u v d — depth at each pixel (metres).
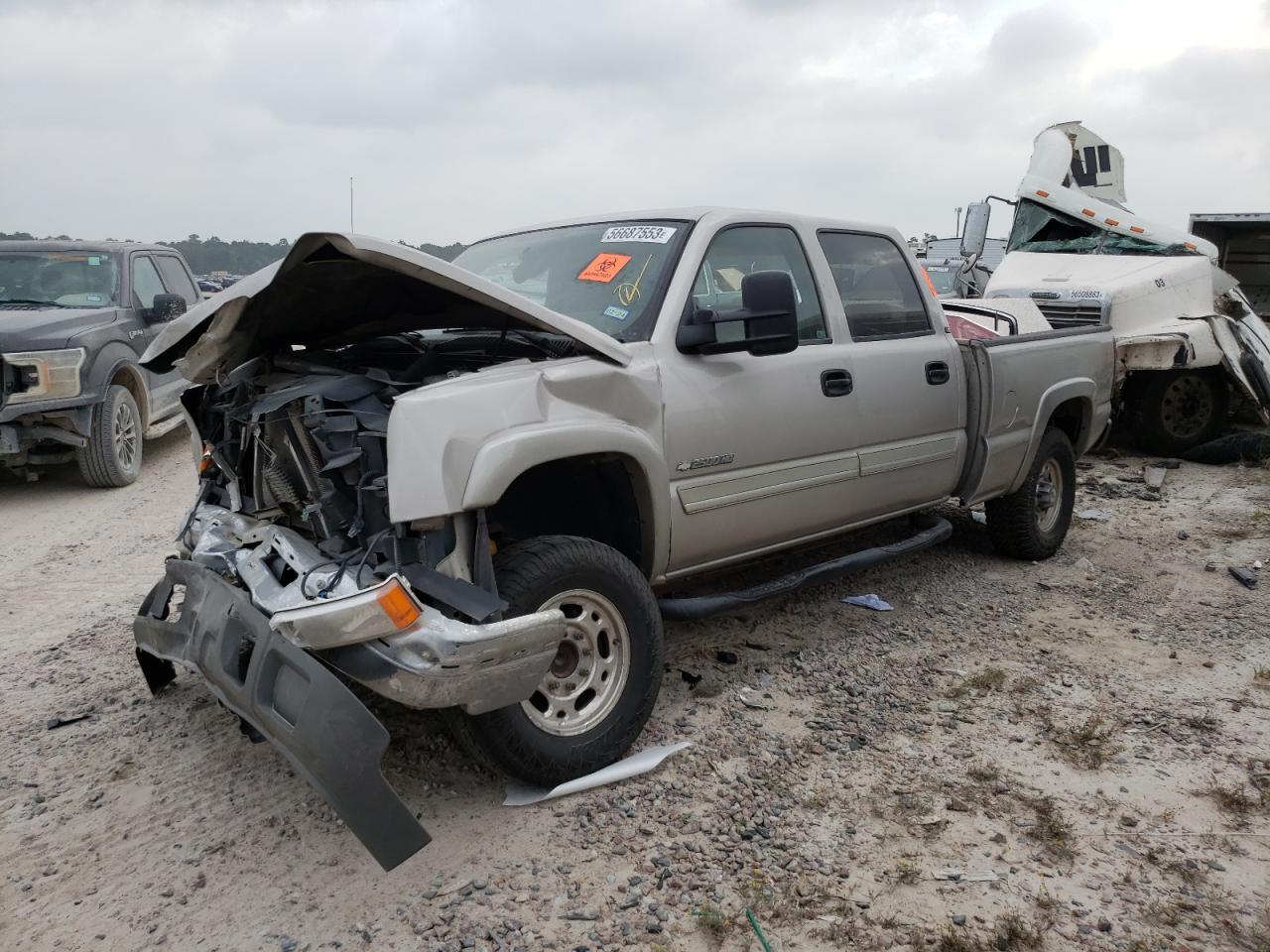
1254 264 12.97
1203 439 9.34
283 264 3.21
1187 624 5.09
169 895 2.86
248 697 2.92
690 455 3.78
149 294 9.31
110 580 5.70
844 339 4.56
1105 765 3.62
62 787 3.44
